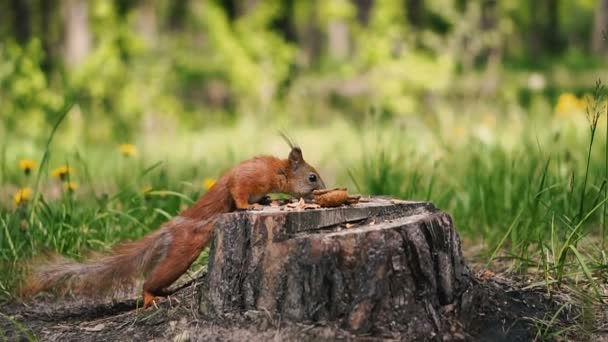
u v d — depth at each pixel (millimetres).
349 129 29562
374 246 7441
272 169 8852
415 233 7578
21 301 9727
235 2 39344
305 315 7492
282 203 8695
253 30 36031
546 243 10250
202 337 7672
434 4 41250
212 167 19250
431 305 7590
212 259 7918
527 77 38031
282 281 7586
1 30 36250
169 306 8484
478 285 8188
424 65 33844
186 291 8812
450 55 36188
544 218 10188
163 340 7895
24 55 28016
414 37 36188
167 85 35844
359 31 37094
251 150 24422
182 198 11641
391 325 7422
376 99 33031
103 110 30516
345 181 16047
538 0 57281
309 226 7758
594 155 15758
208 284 7930
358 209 7930
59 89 30250
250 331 7562
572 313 8484
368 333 7379
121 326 8422
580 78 39000
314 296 7469
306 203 8508
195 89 38312
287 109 35531
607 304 8680
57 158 21688
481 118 26203
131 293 9719
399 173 13211
